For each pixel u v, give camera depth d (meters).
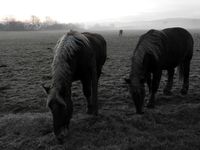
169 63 4.29
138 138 2.94
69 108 2.76
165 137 2.99
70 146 2.79
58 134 2.66
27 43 19.92
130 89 3.49
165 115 3.64
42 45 17.52
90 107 3.73
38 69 7.54
